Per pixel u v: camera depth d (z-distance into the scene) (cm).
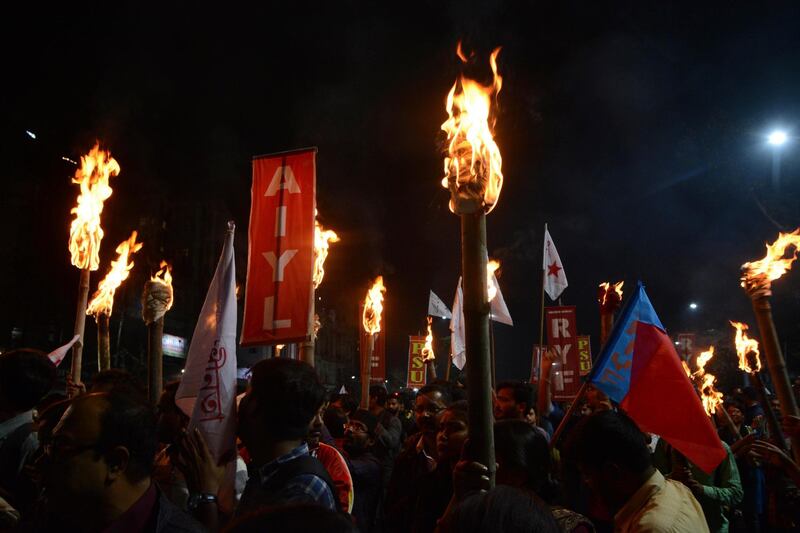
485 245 267
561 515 296
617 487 265
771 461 341
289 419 280
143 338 2916
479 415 256
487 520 142
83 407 224
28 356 393
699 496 516
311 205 395
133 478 224
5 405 388
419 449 514
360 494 574
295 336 376
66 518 221
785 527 585
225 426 291
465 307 262
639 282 387
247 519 128
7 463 376
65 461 219
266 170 410
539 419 627
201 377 298
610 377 375
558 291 884
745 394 959
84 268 476
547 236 888
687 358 1264
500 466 312
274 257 392
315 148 405
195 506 276
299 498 256
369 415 672
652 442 626
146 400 242
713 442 345
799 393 855
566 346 866
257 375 288
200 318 310
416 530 404
